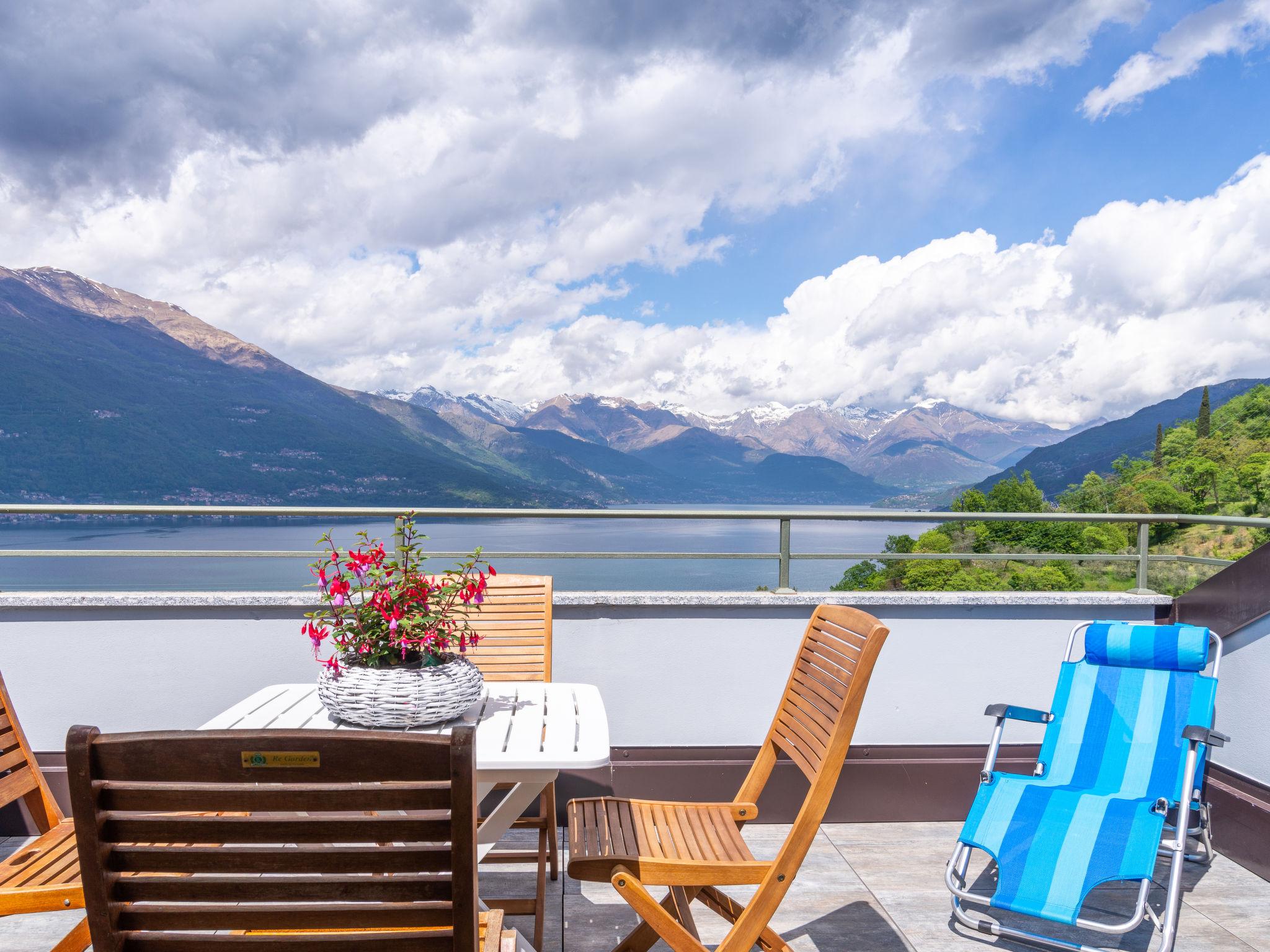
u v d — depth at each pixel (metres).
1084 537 36.91
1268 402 83.38
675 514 3.02
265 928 0.94
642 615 2.98
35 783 1.86
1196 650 2.54
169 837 0.90
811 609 3.01
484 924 1.40
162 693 2.89
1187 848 2.80
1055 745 2.60
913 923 2.29
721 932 2.24
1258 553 2.68
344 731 0.88
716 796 2.98
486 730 1.71
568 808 2.04
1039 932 2.26
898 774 3.03
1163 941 1.99
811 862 2.67
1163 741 2.49
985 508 81.44
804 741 1.90
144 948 0.94
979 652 3.09
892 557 3.12
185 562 112.62
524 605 2.54
